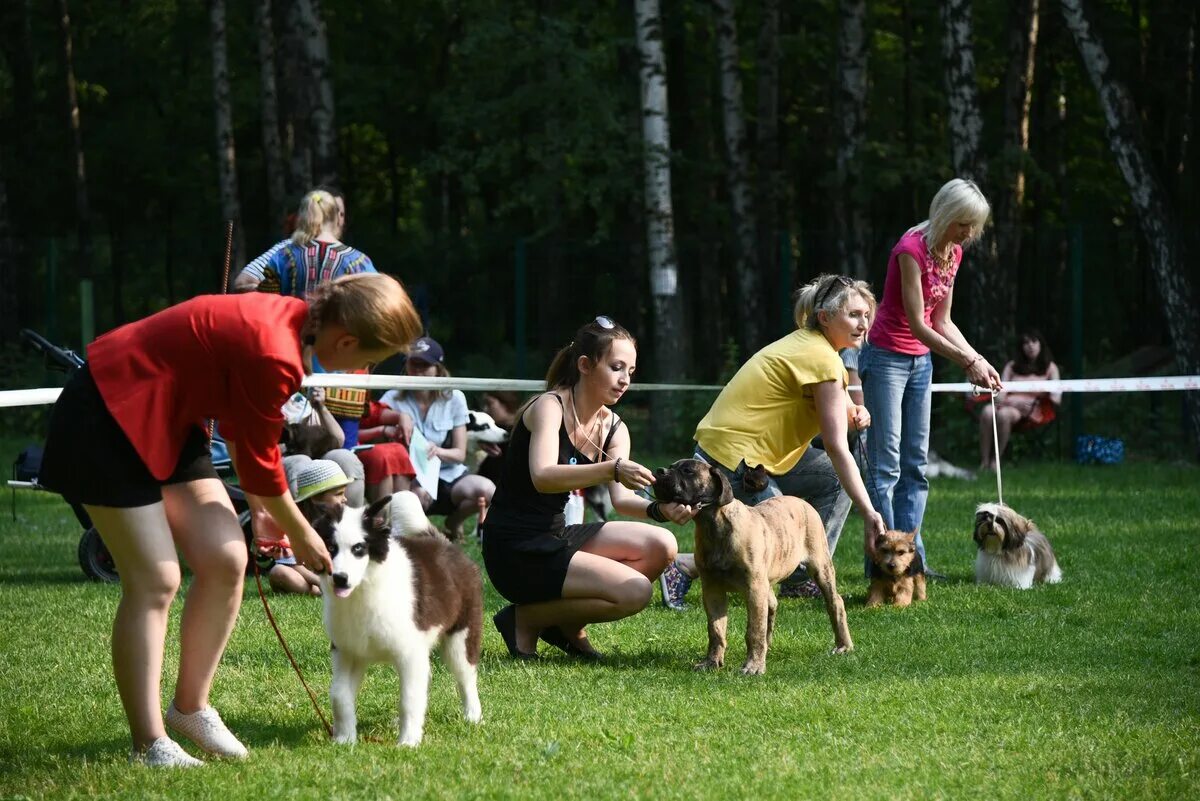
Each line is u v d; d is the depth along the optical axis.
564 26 23.41
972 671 6.33
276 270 9.34
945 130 32.06
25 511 13.38
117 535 4.60
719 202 29.75
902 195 27.69
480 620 5.46
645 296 22.00
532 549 6.62
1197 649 6.73
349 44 32.25
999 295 18.22
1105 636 7.12
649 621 7.77
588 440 6.59
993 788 4.50
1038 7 25.48
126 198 33.19
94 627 7.52
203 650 4.83
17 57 30.09
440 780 4.57
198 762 4.76
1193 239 17.44
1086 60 16.77
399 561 4.90
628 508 6.88
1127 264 21.56
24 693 6.00
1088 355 22.31
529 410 6.57
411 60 32.75
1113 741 5.05
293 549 4.84
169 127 32.06
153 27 31.41
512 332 22.34
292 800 4.36
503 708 5.63
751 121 31.08
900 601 8.27
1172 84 25.73
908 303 8.59
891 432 8.73
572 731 5.23
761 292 22.20
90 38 32.69
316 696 5.89
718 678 6.26
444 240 22.86
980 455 17.08
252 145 33.97
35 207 31.66
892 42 30.50
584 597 6.60
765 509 6.66
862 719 5.44
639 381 21.34
